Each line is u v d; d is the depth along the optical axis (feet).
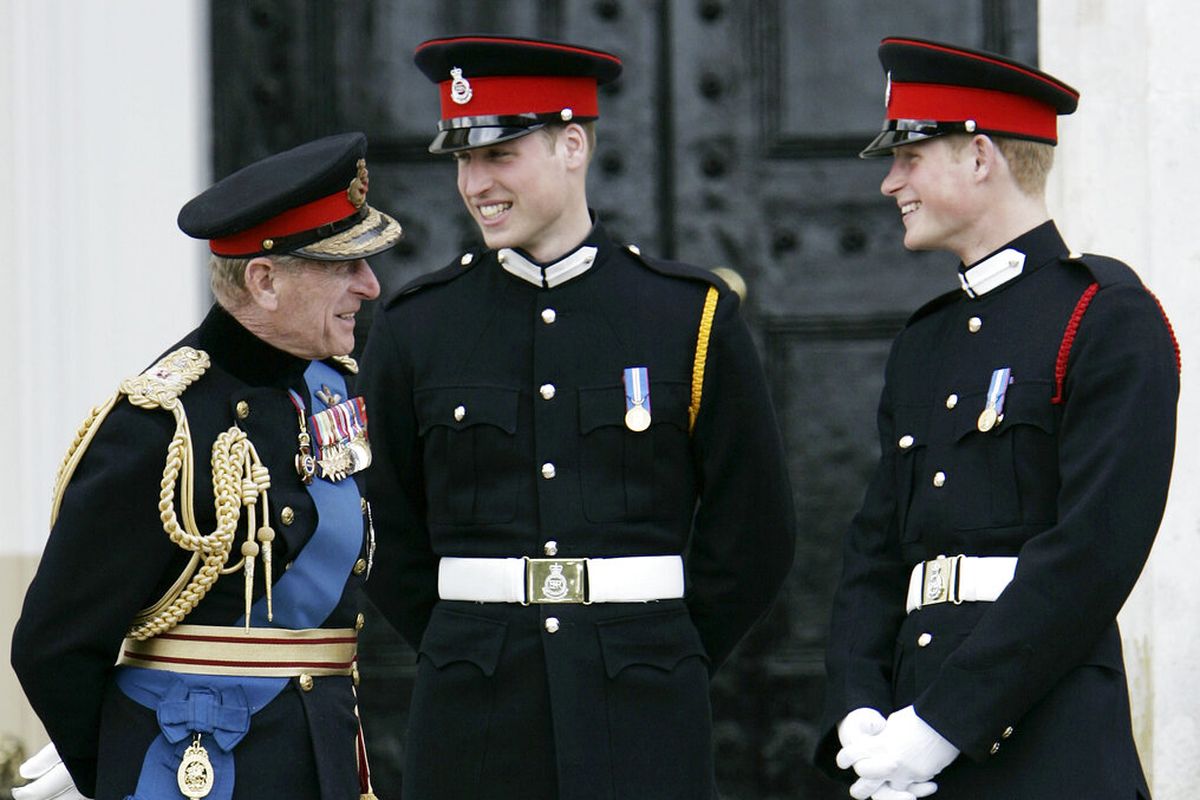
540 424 50.67
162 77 64.54
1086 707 46.91
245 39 67.05
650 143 66.69
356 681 46.78
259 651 44.39
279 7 67.05
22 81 63.67
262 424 44.91
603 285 51.62
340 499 45.91
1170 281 61.26
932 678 48.24
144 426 43.80
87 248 64.03
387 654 66.74
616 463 50.49
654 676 49.85
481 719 49.96
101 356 64.03
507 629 50.06
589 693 49.44
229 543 43.91
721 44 66.54
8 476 63.46
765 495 51.47
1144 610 60.90
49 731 44.86
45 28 63.77
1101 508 46.09
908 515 50.14
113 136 64.28
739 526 51.55
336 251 44.65
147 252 64.34
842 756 47.60
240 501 44.06
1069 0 62.08
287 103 66.95
